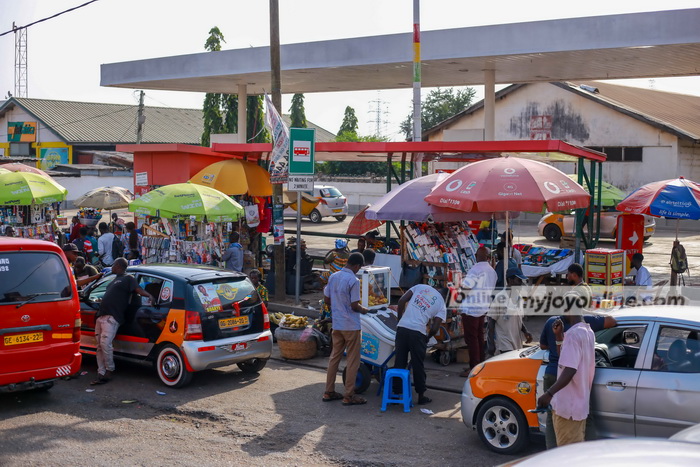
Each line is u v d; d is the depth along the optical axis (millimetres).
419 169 16406
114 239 16203
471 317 10016
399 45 19422
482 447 7418
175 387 9531
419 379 8812
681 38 16125
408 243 12367
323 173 52719
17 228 18391
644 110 36062
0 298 8234
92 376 10180
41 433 7707
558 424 6113
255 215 16531
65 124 55625
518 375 7141
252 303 10086
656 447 3049
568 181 10172
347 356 8891
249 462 6941
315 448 7348
